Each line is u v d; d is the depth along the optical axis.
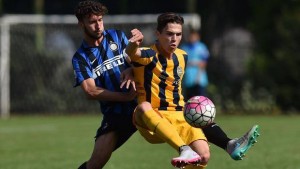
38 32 73.00
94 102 71.88
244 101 71.62
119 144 24.81
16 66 71.75
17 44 72.25
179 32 23.03
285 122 60.16
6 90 70.00
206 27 77.44
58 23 73.62
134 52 22.69
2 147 44.16
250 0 76.06
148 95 23.47
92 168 24.64
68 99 71.88
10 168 34.34
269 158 37.44
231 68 76.00
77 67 24.09
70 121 63.31
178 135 22.45
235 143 22.28
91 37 24.19
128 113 24.44
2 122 63.03
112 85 24.36
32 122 62.66
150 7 79.25
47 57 72.06
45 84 72.00
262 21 73.12
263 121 61.22
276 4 72.50
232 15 76.94
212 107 22.59
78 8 23.83
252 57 73.31
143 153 40.38
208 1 77.88
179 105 23.66
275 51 71.88
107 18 73.88
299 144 44.25
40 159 38.00
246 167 33.97
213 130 23.00
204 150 22.95
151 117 22.73
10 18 72.88
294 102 71.12
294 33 70.94
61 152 41.31
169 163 35.78
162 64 23.44
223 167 34.03
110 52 24.50
